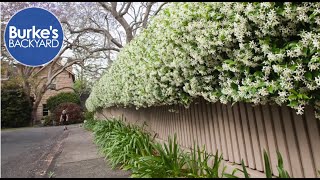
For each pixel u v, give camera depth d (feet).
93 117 63.31
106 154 18.02
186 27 8.34
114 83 22.90
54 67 82.48
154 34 12.21
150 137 19.62
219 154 11.32
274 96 6.46
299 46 5.28
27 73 79.20
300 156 7.61
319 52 5.01
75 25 44.57
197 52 8.38
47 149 28.22
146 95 14.03
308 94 5.66
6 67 71.67
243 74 7.18
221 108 11.16
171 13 9.95
